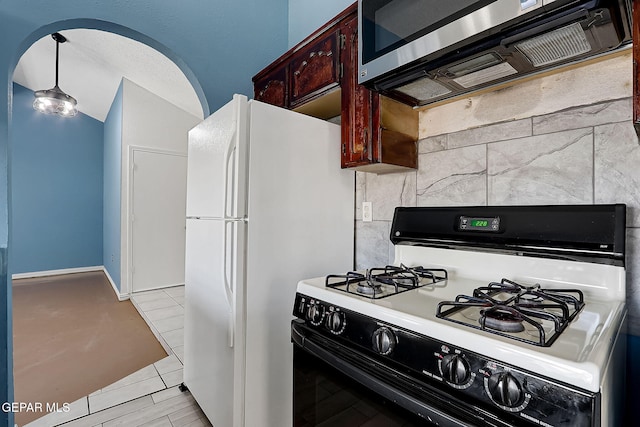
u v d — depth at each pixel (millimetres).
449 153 1416
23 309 3771
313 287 1088
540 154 1149
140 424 1733
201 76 2111
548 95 1132
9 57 1507
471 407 637
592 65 1039
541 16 773
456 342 680
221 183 1457
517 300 835
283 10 2498
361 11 1174
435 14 948
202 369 1684
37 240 5477
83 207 5855
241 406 1355
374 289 1004
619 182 994
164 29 1969
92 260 5949
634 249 966
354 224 1808
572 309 842
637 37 695
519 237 1109
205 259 1637
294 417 1100
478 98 1319
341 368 884
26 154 5359
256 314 1392
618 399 780
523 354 588
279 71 1941
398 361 774
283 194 1480
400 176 1609
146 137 4383
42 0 1597
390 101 1407
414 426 717
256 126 1390
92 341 2869
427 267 1390
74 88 4734
